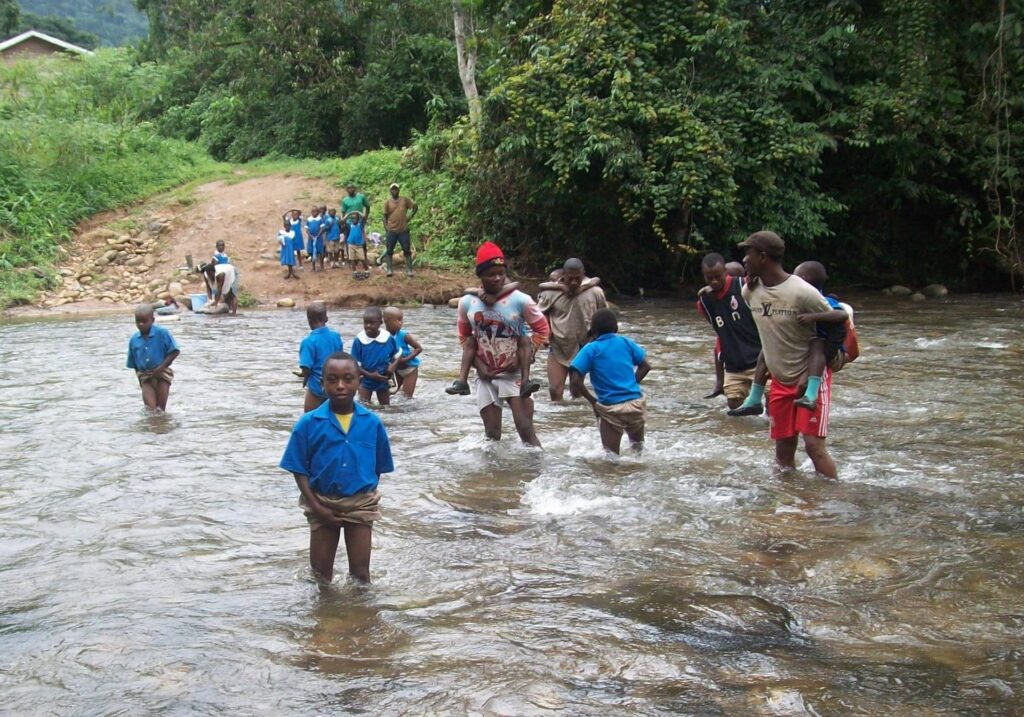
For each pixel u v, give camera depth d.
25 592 4.67
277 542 5.41
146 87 36.88
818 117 21.69
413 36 31.84
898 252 24.12
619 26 19.86
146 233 23.31
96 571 4.96
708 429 8.26
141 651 3.95
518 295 7.56
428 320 17.48
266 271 21.30
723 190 19.28
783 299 6.30
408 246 21.00
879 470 6.72
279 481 6.70
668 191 19.17
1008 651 3.81
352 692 3.56
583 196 20.89
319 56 31.89
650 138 19.66
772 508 5.86
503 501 6.18
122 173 25.64
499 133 20.42
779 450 6.70
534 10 22.64
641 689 3.54
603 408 7.30
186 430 8.41
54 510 6.05
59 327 16.64
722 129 19.66
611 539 5.35
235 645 4.00
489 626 4.16
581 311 9.61
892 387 9.92
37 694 3.58
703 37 19.91
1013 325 15.51
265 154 33.28
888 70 21.16
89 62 37.16
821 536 5.32
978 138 21.62
